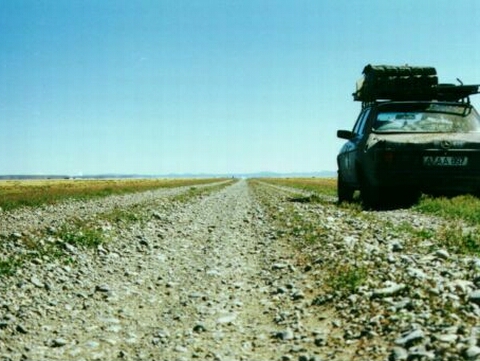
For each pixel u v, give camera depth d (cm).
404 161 1397
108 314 649
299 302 664
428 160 1395
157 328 591
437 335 452
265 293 733
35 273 858
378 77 1642
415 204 1503
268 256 1016
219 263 977
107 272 913
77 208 2612
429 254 802
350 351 469
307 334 535
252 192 4247
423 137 1441
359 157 1534
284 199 2677
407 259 768
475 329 456
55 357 497
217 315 633
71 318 630
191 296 731
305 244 1071
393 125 1529
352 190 2006
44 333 570
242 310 654
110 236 1296
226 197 3453
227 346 521
